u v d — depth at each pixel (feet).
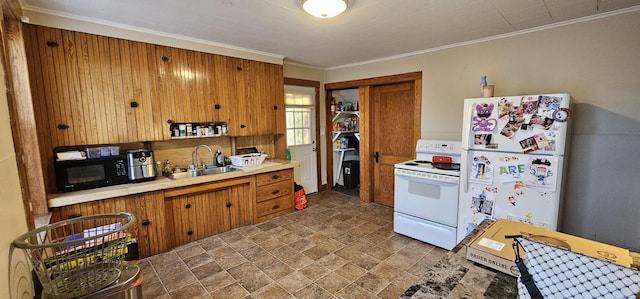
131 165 8.80
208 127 11.01
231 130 11.45
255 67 12.03
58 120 7.78
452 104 11.10
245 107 11.82
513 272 3.39
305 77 15.11
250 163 11.61
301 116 15.39
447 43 10.70
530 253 2.49
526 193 7.48
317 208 13.65
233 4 6.89
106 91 8.48
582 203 8.57
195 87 10.32
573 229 8.79
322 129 16.47
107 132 8.57
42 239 5.19
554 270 2.34
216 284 7.47
